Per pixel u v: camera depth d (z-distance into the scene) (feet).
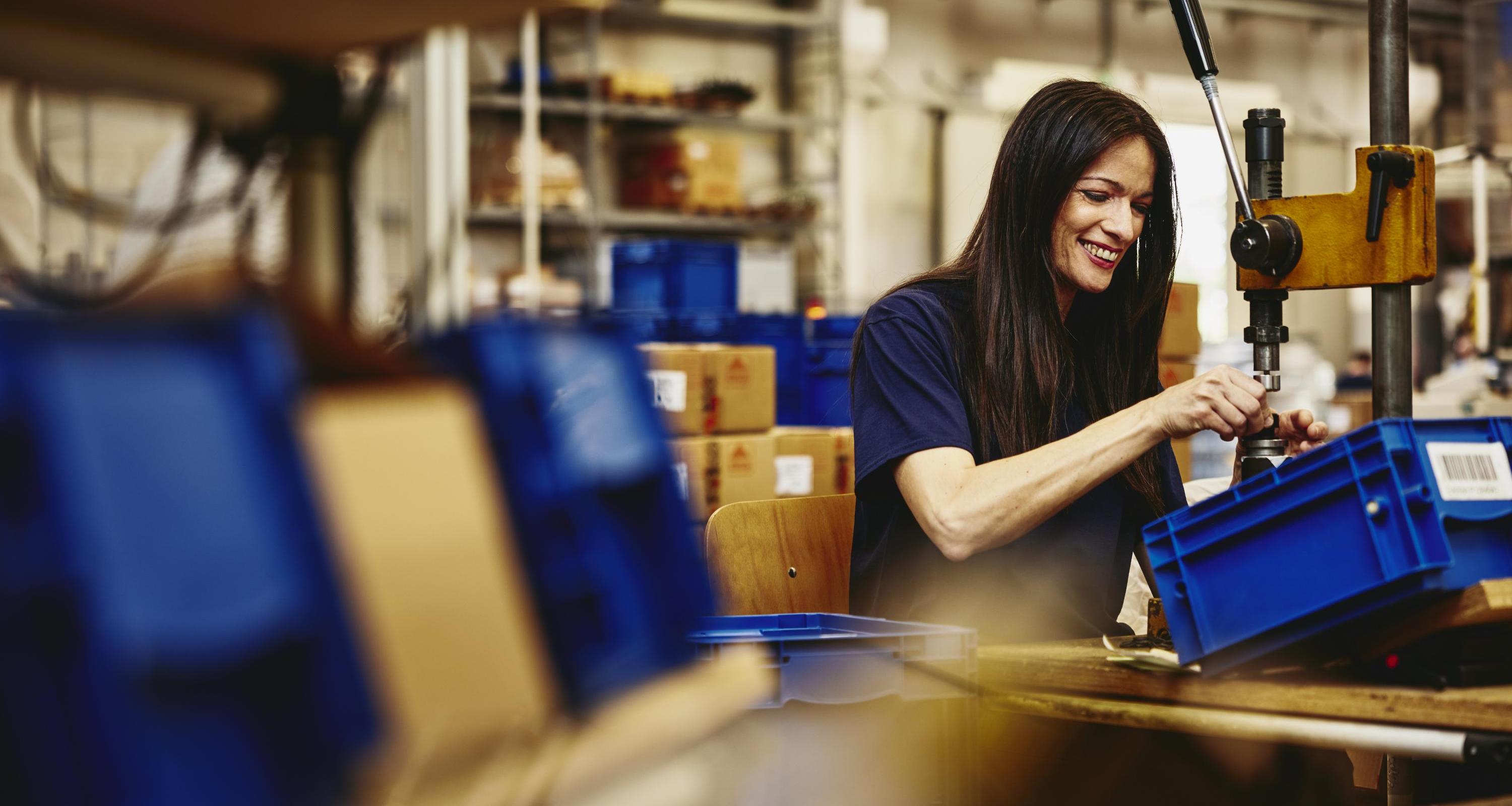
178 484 1.95
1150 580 6.10
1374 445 3.78
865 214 32.09
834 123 29.63
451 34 3.60
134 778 1.86
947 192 32.78
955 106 32.81
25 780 1.88
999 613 5.50
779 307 28.14
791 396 15.12
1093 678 4.28
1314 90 39.81
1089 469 4.94
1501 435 3.98
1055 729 4.74
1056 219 5.66
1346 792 5.13
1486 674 3.79
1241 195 4.99
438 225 21.18
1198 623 4.04
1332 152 39.91
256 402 2.07
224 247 3.40
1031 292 5.68
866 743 3.93
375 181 22.43
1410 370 4.91
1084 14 35.27
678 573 2.92
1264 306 5.03
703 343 14.93
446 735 2.20
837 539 6.34
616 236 27.40
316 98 3.69
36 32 3.09
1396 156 4.71
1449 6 40.19
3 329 1.87
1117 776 4.72
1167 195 5.86
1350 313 38.37
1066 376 5.82
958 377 5.66
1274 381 4.99
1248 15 38.40
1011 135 5.73
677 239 28.55
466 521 2.35
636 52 29.09
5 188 15.62
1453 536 3.83
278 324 2.12
